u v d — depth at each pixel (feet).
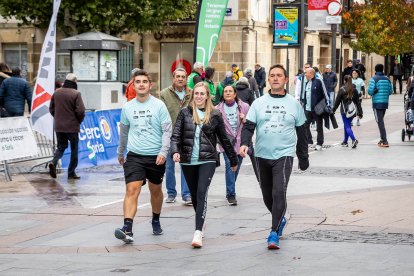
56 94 87.04
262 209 67.62
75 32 178.29
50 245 55.21
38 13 174.60
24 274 46.98
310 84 114.62
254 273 46.09
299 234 56.75
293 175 87.66
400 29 258.57
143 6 176.04
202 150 55.36
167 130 56.18
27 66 211.61
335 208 66.69
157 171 56.65
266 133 53.57
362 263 47.91
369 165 96.63
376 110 118.73
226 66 203.21
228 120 69.77
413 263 47.83
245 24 201.26
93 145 100.07
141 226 61.26
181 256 51.29
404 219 61.57
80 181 86.22
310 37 249.14
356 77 169.68
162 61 207.92
